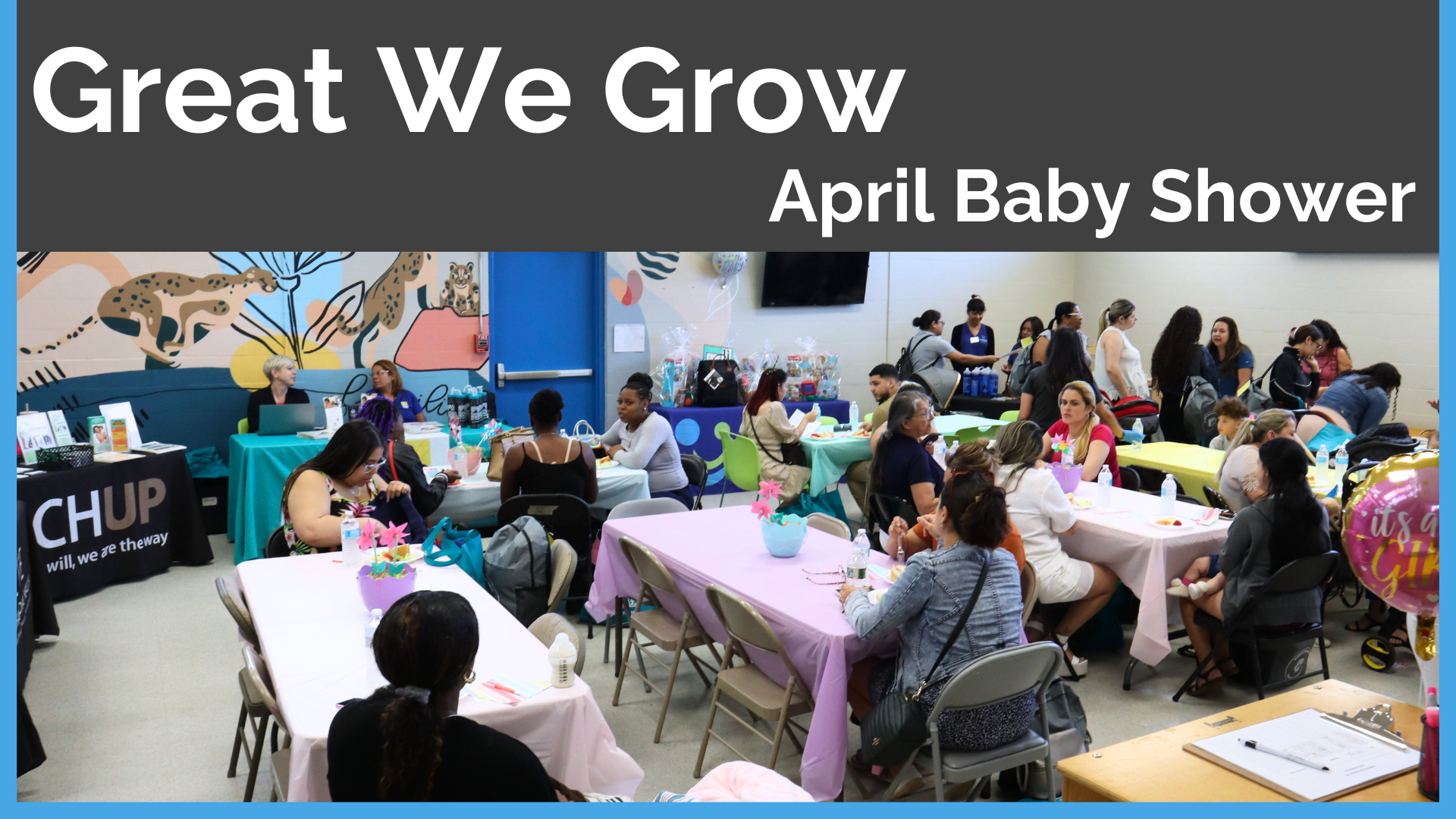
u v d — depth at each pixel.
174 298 6.79
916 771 3.21
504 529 4.05
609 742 2.69
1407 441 5.25
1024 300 10.08
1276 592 3.93
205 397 6.95
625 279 8.12
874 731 2.98
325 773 2.42
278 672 2.77
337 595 3.39
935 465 4.87
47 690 4.23
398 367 7.50
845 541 4.21
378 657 2.03
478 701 2.58
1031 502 4.25
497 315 7.80
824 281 8.80
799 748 3.53
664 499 4.80
